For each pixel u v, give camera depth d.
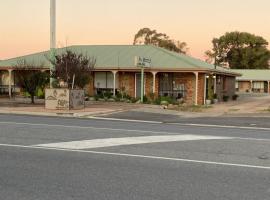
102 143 11.63
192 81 36.31
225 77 44.78
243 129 17.30
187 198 6.63
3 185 7.38
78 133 13.69
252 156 9.95
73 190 7.07
